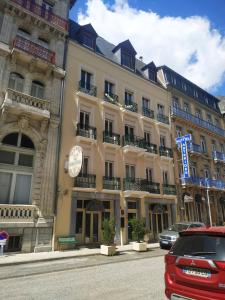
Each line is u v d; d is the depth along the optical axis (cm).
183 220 2081
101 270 841
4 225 1135
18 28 1514
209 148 2766
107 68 1956
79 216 1502
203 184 2355
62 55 1661
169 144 2242
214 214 2492
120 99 1967
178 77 2777
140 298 529
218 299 345
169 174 2127
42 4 1689
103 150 1692
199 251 402
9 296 558
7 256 1066
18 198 1263
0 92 1298
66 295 560
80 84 1711
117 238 1577
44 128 1411
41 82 1522
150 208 1892
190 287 386
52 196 1342
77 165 1322
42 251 1221
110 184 1642
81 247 1397
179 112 2470
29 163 1344
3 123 1263
